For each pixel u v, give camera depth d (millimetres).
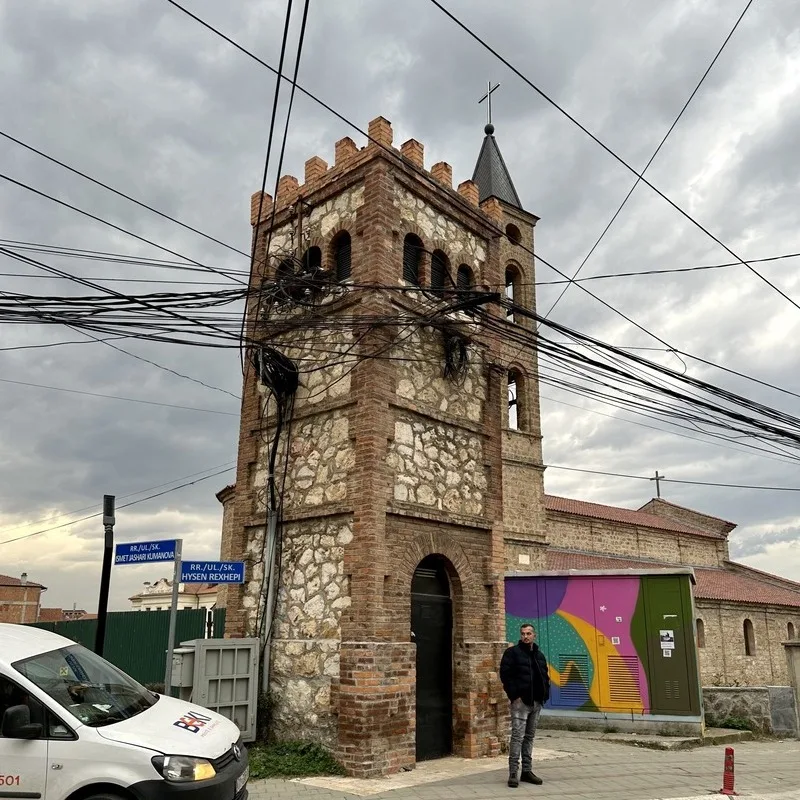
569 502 40312
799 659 19812
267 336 15266
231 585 14516
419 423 14016
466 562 14266
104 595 12781
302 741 12469
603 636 18766
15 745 7312
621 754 14570
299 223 15773
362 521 12648
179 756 7414
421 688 13250
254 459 15094
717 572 45969
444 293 14023
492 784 11109
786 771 13070
